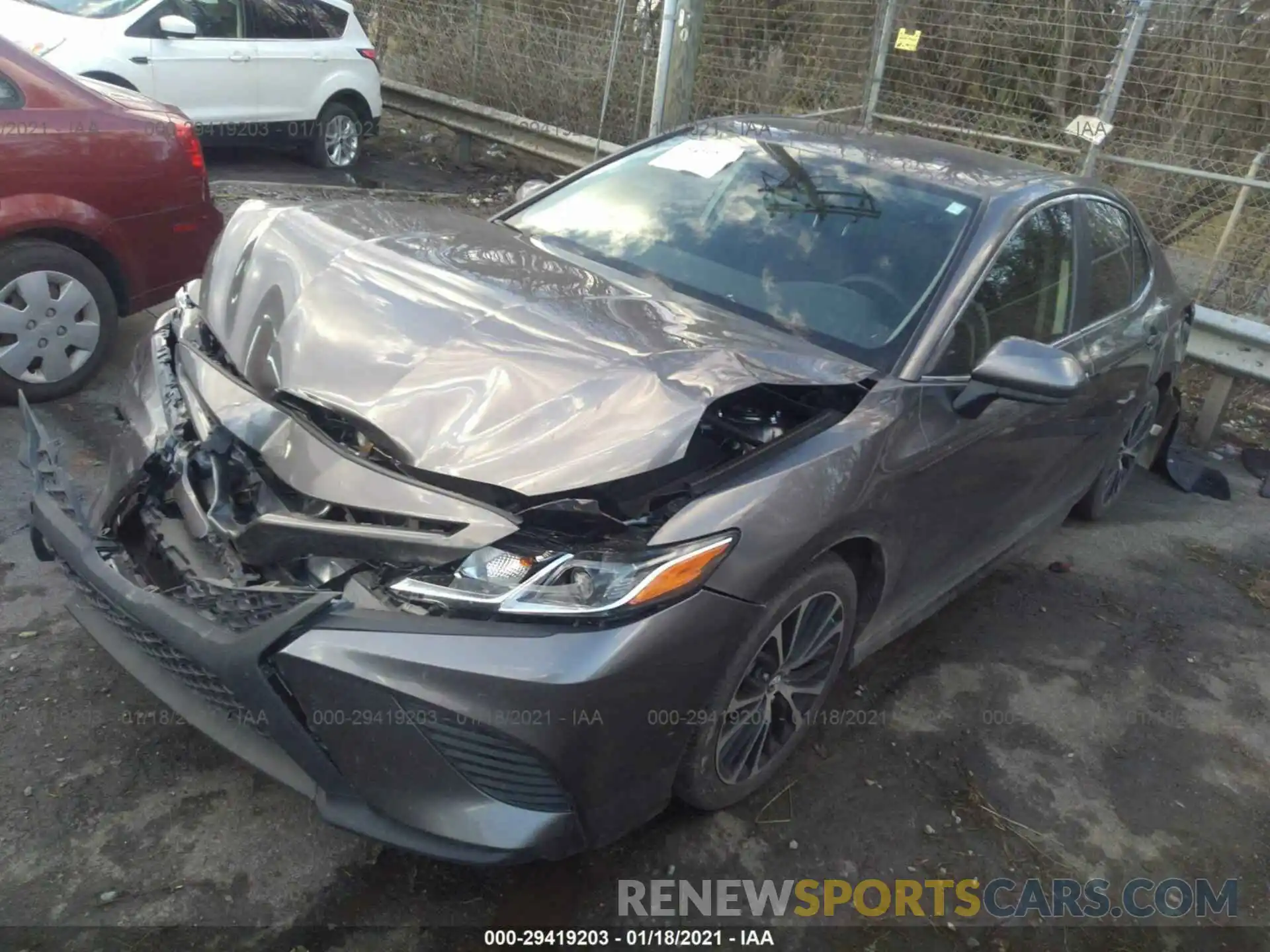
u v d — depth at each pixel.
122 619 2.40
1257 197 7.18
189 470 2.46
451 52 10.84
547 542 2.19
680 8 7.82
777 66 8.95
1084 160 7.44
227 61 8.75
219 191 7.91
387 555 2.11
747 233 3.41
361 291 2.61
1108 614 4.26
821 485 2.51
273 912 2.34
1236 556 4.99
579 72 9.77
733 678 2.42
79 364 4.49
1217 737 3.56
